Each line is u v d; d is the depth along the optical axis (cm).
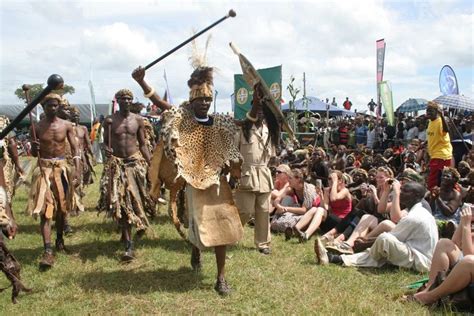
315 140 1714
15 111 2806
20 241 687
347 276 556
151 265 582
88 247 655
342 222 726
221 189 501
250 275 547
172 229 758
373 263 595
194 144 489
